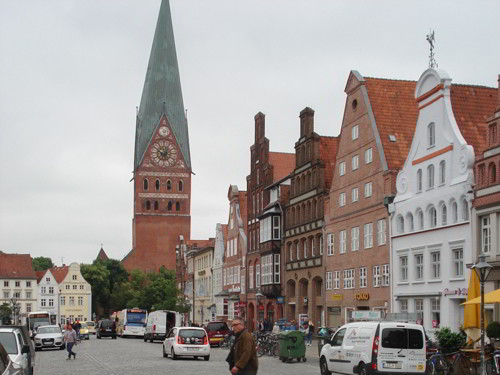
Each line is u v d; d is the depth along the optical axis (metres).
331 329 47.78
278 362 41.69
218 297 105.25
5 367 15.96
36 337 59.97
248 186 89.31
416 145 49.56
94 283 169.75
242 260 92.00
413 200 49.38
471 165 42.97
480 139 47.19
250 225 88.12
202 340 44.19
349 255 59.38
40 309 165.50
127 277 164.12
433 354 29.19
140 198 166.75
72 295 167.62
